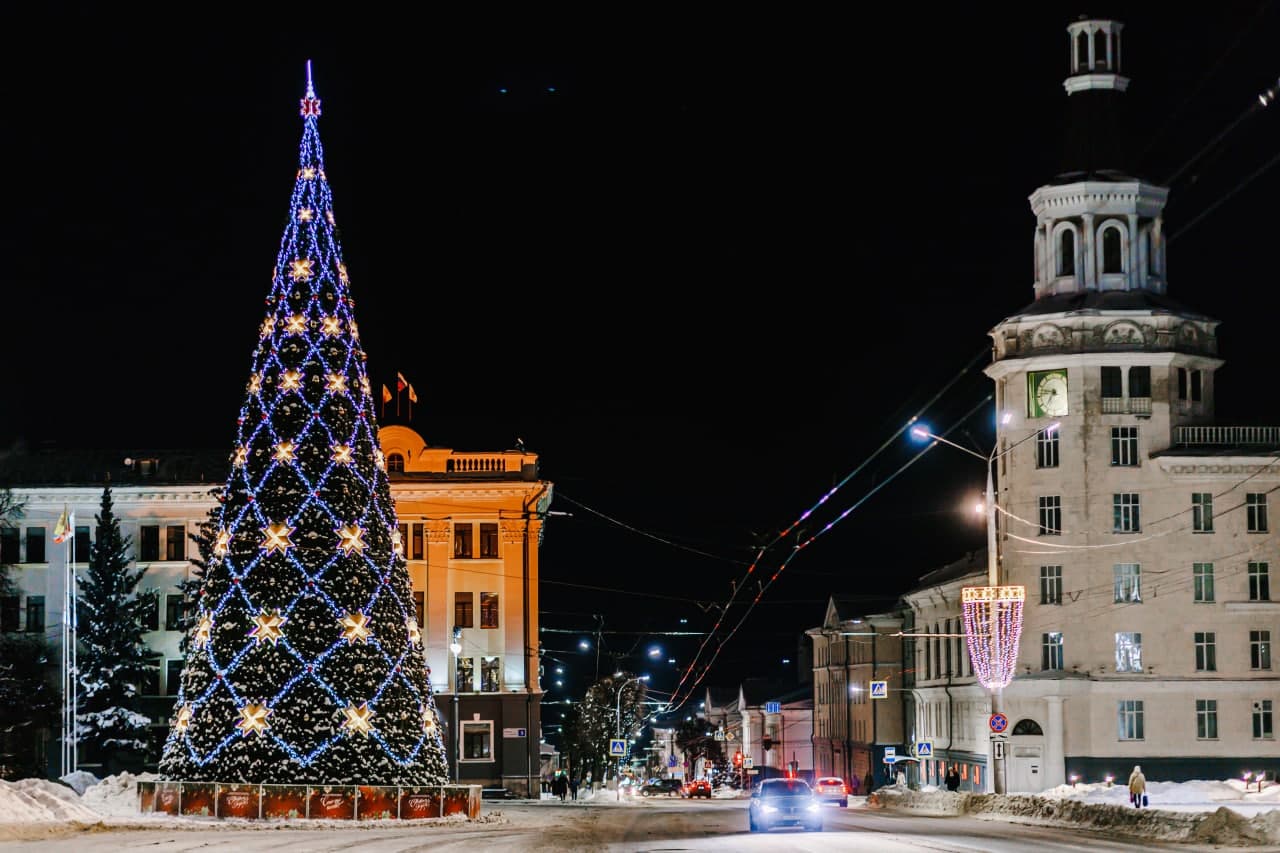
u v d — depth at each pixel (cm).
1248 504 8025
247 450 4953
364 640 4866
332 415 4972
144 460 8738
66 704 7119
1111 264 8269
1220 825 3525
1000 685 5569
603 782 12062
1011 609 8050
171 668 8431
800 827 4238
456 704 7931
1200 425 8131
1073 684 7906
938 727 9988
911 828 4366
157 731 8306
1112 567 8038
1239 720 7912
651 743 17962
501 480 8594
